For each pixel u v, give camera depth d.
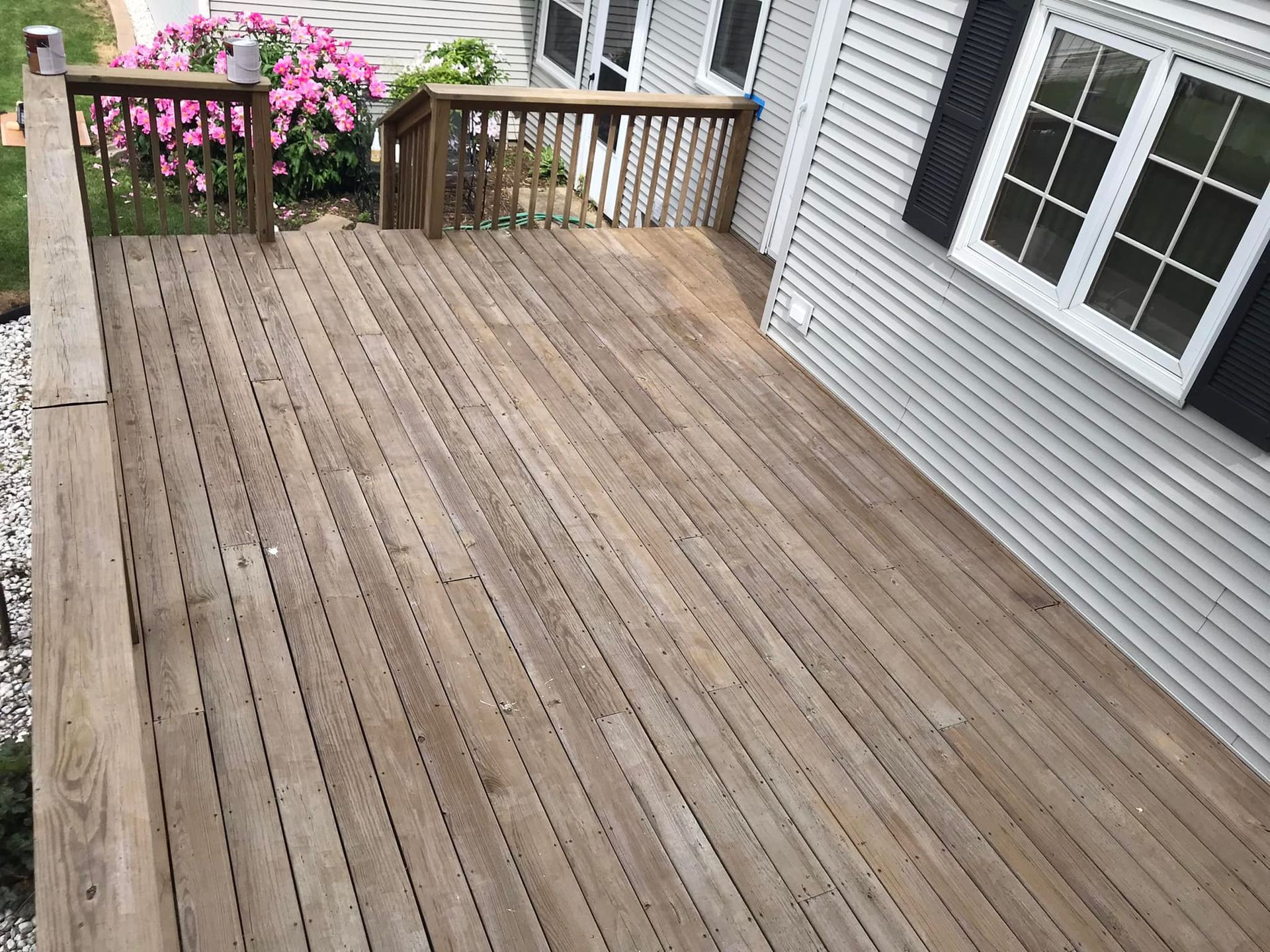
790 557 3.76
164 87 4.77
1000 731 3.19
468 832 2.57
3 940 2.95
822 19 5.44
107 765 1.47
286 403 4.04
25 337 5.80
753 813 2.77
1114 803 3.01
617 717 2.97
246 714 2.75
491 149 8.63
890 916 2.57
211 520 3.38
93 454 2.03
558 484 3.89
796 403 4.78
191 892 2.32
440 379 4.39
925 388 4.33
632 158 7.75
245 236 5.29
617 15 7.86
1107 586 3.64
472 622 3.19
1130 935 2.63
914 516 4.14
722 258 6.13
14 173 7.34
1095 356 3.55
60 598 1.71
